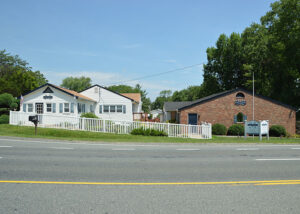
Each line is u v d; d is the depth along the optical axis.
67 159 8.70
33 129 18.66
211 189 5.35
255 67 37.06
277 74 36.06
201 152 11.09
